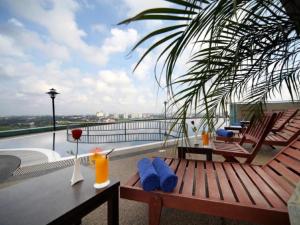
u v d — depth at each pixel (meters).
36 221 0.77
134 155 3.24
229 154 2.25
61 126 7.34
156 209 1.17
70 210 0.86
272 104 4.84
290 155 1.55
